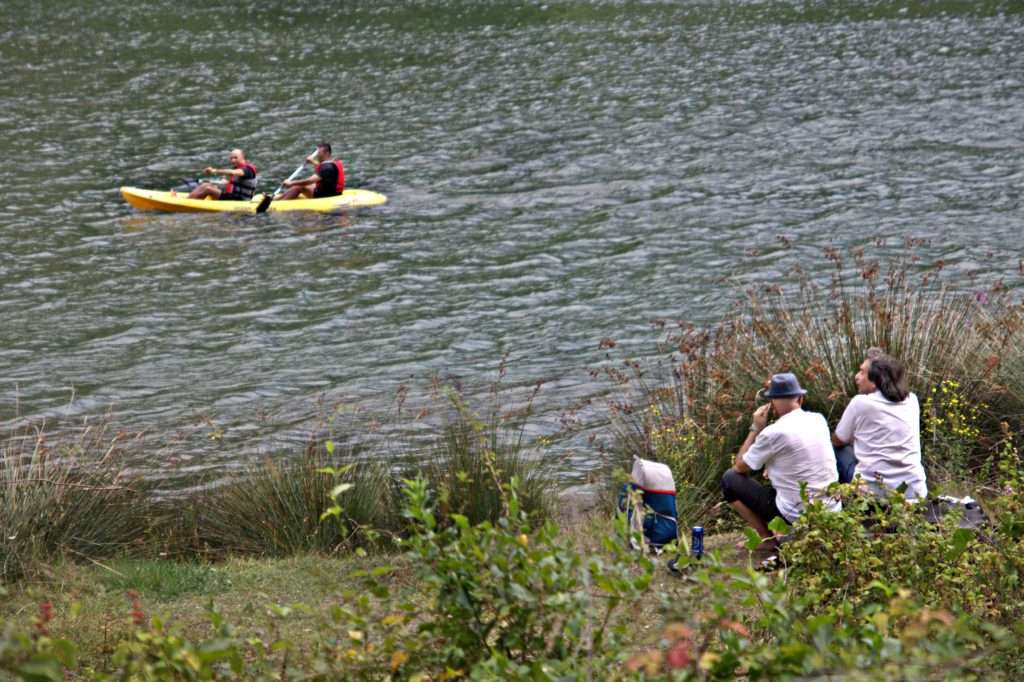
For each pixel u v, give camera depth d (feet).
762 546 72.90
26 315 152.25
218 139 271.69
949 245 177.99
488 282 166.91
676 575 61.21
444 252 182.70
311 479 79.66
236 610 63.82
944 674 36.63
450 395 61.00
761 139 262.67
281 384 127.44
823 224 193.16
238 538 78.28
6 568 68.69
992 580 51.72
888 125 272.31
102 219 201.87
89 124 284.61
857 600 50.03
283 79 342.23
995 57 352.90
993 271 162.91
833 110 291.17
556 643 38.63
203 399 122.72
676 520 69.92
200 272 172.04
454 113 297.53
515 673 37.09
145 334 145.18
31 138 268.00
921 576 51.80
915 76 329.72
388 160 250.37
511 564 39.96
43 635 36.50
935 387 84.58
